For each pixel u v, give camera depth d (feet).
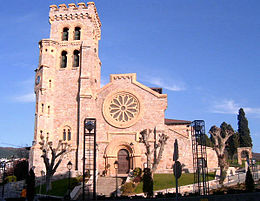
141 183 147.95
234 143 277.03
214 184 142.72
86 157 174.09
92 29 200.34
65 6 205.77
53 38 199.82
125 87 190.29
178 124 237.66
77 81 188.75
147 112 183.93
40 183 164.96
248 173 113.91
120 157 179.63
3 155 438.40
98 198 110.32
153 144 177.47
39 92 184.85
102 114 186.39
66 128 181.57
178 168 73.61
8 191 169.99
